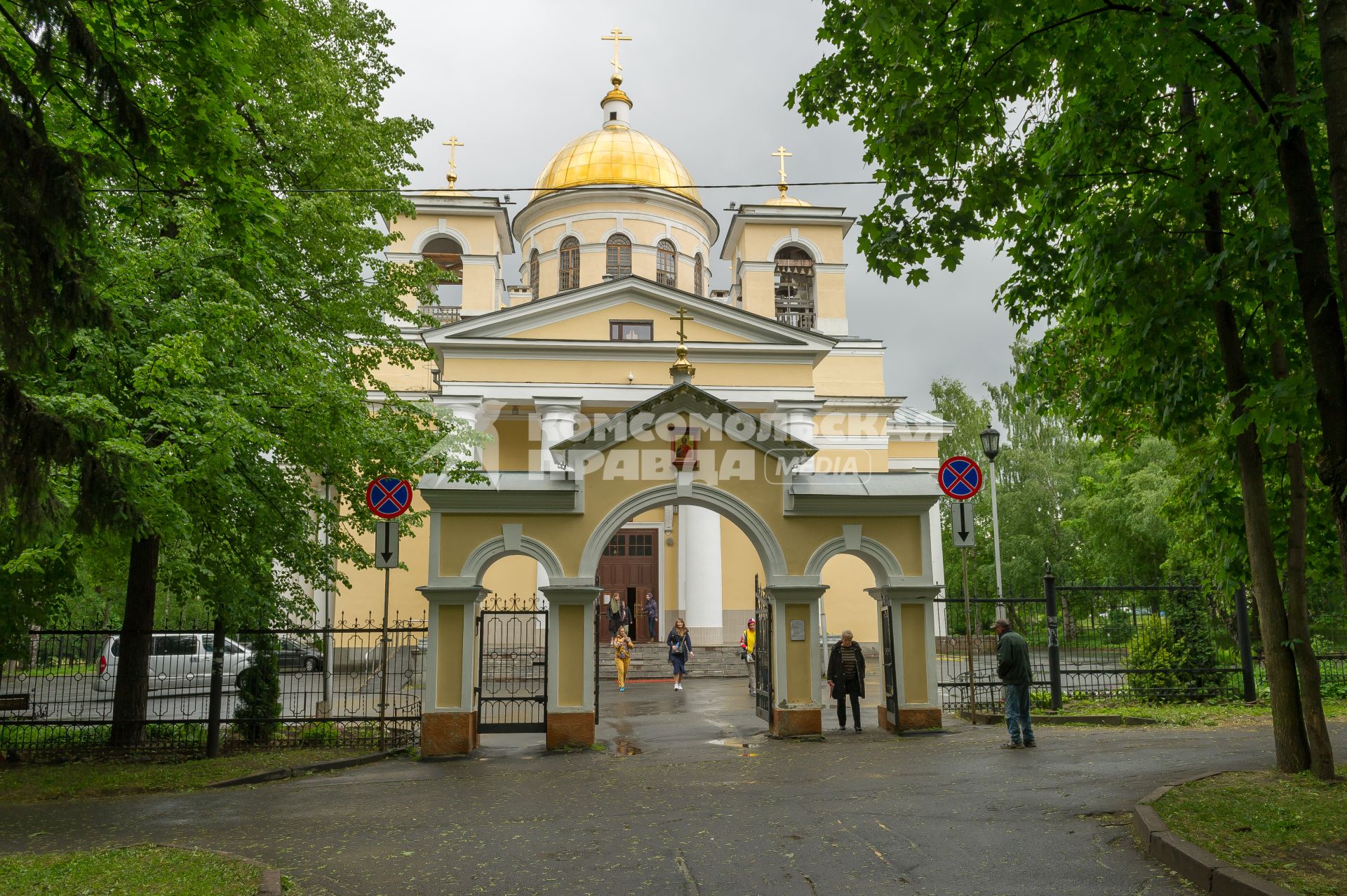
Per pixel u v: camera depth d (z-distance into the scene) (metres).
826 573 33.94
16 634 14.46
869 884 7.02
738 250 39.12
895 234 9.93
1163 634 17.69
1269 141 7.86
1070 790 9.74
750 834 8.53
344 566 31.02
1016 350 13.52
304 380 13.95
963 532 15.41
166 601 24.67
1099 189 10.74
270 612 15.66
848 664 15.53
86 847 8.80
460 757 13.78
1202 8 8.83
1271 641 9.87
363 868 7.86
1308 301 7.20
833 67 10.00
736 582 33.34
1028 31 8.94
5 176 6.93
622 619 30.33
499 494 14.34
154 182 10.18
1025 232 11.34
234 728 15.59
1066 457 50.09
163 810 10.51
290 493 15.62
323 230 15.88
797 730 14.44
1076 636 18.59
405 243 35.12
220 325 12.27
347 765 13.38
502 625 28.75
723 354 32.09
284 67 15.23
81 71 8.81
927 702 14.76
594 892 7.06
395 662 18.70
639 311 32.41
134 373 11.63
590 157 37.94
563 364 31.66
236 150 9.92
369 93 17.59
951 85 9.30
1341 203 6.43
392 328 17.47
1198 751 11.77
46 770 13.00
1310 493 11.32
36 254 7.05
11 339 7.02
